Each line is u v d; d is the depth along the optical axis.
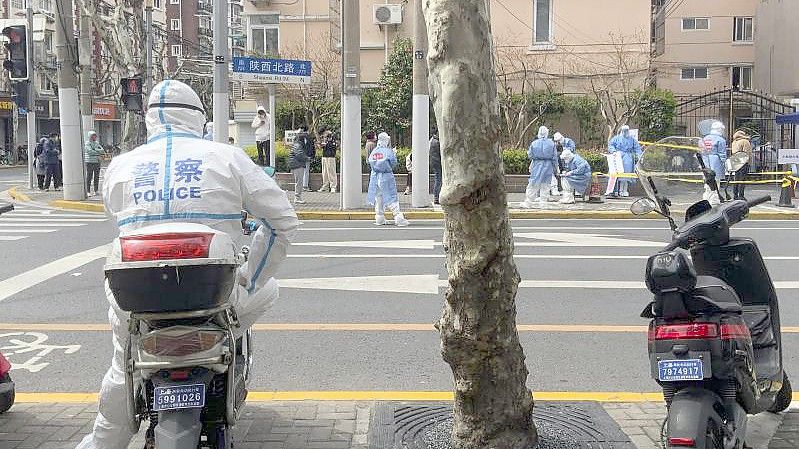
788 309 7.94
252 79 17.94
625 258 11.05
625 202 19.59
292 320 7.58
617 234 13.90
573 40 29.28
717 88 34.72
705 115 32.59
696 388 3.62
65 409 5.12
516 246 12.25
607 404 5.20
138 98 21.50
